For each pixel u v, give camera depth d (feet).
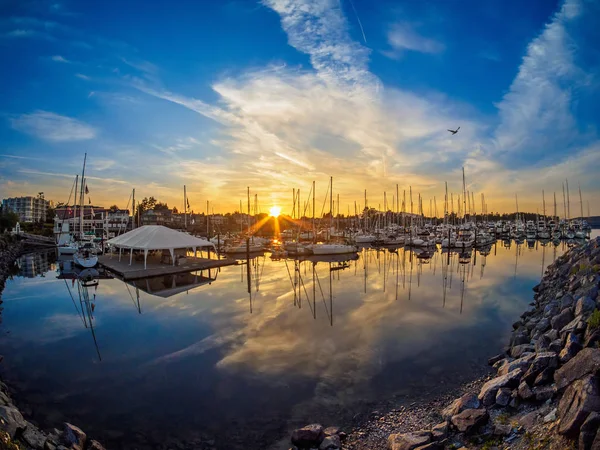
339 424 28.96
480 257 171.42
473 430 23.77
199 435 27.96
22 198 541.34
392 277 109.81
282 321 59.36
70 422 29.94
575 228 319.88
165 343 49.29
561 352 28.25
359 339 49.37
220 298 79.56
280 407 31.83
